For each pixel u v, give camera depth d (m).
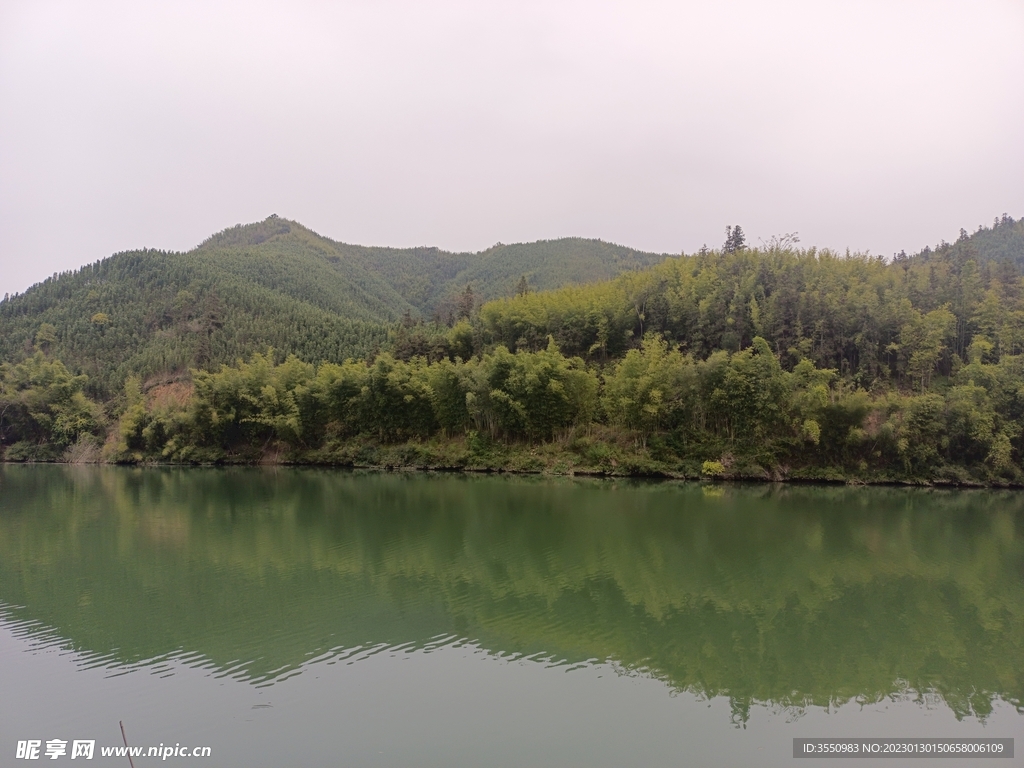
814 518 47.22
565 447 78.19
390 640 23.45
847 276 96.00
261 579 30.78
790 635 24.56
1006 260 102.50
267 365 97.56
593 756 16.33
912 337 79.50
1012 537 41.69
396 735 17.16
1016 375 69.69
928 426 67.12
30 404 104.25
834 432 68.88
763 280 95.81
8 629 24.42
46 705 18.72
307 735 17.12
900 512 50.66
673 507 51.41
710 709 18.88
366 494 58.91
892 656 22.78
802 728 17.92
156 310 138.12
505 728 17.52
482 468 78.44
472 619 25.70
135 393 106.19
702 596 28.98
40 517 47.41
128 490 63.28
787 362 83.44
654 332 92.12
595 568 33.16
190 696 19.20
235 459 91.81
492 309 105.12
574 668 21.36
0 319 141.00
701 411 72.69
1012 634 24.88
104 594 28.44
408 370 89.19
